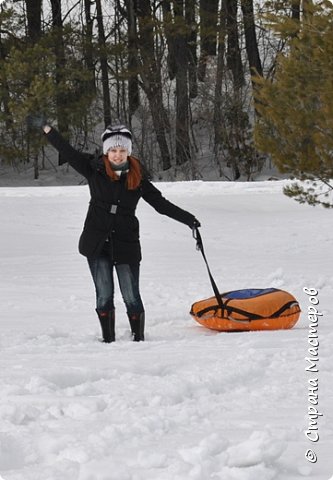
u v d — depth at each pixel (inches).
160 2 1980.8
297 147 810.8
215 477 140.6
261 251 703.7
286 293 354.3
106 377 231.9
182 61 1951.3
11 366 242.4
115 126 323.3
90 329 351.3
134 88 2054.6
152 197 331.9
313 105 792.3
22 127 1815.9
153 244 730.8
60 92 1734.7
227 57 2000.5
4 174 1995.6
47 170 2003.0
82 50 1891.0
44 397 200.4
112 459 151.9
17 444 160.2
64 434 167.6
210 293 462.0
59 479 141.5
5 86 1765.5
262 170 1894.7
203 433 171.2
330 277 515.2
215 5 1959.9
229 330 344.8
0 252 679.1
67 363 249.3
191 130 1959.9
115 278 519.8
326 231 823.1
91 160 327.6
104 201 324.8
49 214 896.9
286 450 160.1
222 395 210.4
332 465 151.7
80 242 329.4
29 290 473.7
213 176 1930.4
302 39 777.6
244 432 172.1
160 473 143.3
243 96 1966.0
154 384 217.5
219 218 913.5
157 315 390.3
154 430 172.9
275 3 1424.7
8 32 1892.2
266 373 238.2
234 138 1865.2
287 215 941.8
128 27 1951.3
